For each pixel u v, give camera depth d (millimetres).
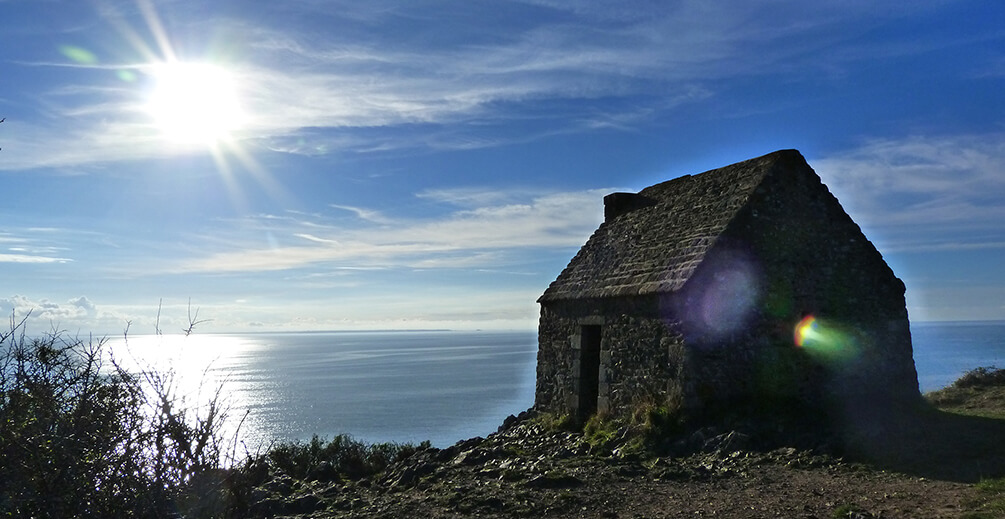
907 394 15297
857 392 14938
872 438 11648
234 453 6965
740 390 13922
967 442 10984
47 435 5730
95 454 5855
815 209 15516
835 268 15383
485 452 14117
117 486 5902
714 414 13391
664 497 9797
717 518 8594
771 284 14648
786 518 8328
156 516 5902
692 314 13773
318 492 12164
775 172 15203
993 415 13359
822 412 13375
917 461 10305
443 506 10148
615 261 17312
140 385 6035
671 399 13828
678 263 14680
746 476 10570
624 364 15477
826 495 9156
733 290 14211
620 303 15852
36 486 5691
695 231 15328
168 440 6152
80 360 5938
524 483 11031
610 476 11211
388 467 15805
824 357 14844
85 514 5793
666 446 12859
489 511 9727
